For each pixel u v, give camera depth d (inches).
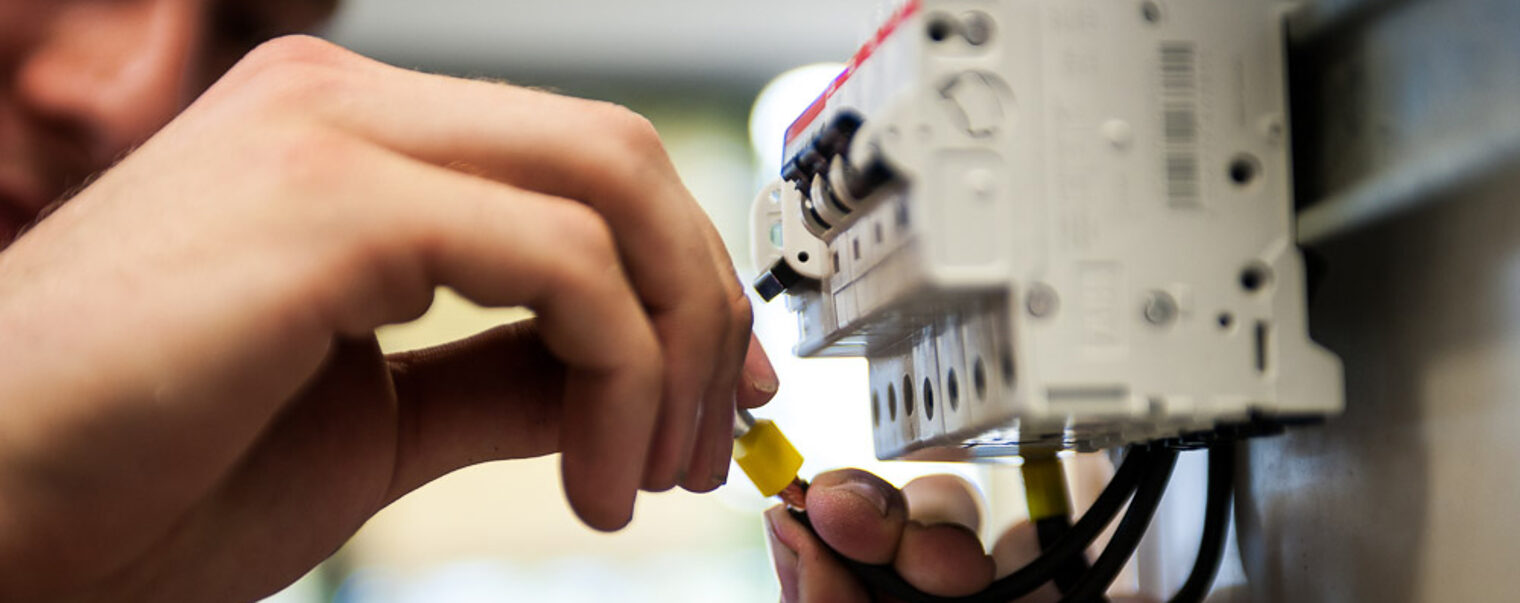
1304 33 14.2
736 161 81.8
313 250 13.9
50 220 14.6
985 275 13.5
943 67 13.5
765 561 78.2
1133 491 18.1
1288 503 15.8
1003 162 13.5
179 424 14.0
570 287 14.4
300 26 21.8
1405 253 14.2
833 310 15.9
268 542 16.6
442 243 14.1
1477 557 13.7
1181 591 16.5
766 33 81.4
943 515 19.0
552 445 17.7
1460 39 13.5
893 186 14.0
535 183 14.9
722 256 15.9
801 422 64.9
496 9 78.5
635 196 14.9
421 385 17.6
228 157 14.3
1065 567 18.1
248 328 13.8
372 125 14.6
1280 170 13.9
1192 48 13.8
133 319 13.9
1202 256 13.8
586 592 77.4
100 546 14.4
